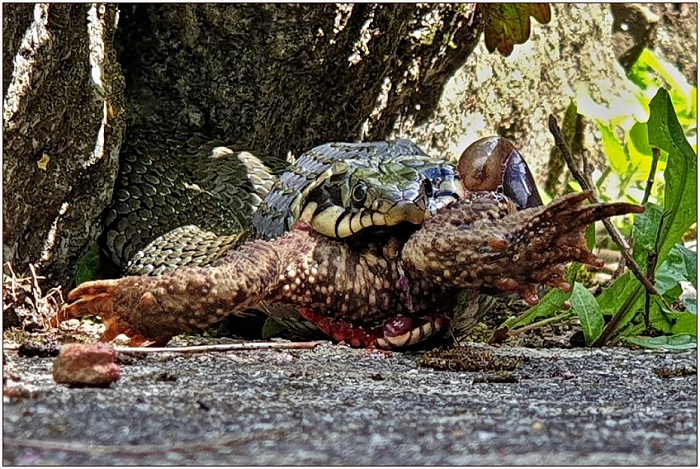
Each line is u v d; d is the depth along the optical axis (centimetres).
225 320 115
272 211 113
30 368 101
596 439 95
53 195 114
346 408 98
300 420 96
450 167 111
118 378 99
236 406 97
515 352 109
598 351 110
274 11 121
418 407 98
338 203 110
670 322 112
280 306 111
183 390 99
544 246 105
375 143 115
